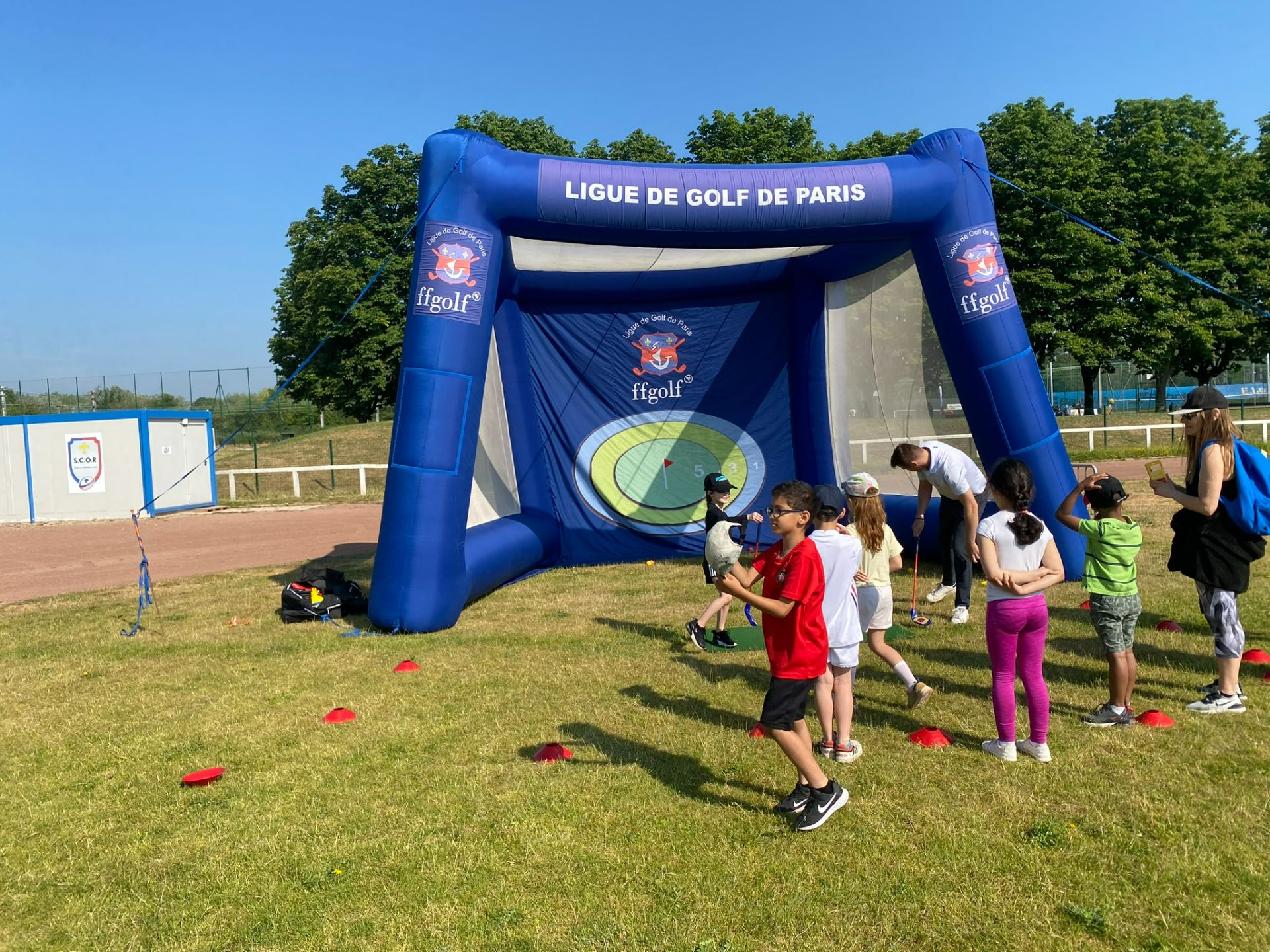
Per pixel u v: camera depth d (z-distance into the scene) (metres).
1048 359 32.62
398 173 36.56
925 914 3.18
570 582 10.01
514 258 10.20
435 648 7.14
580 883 3.47
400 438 7.89
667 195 8.05
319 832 3.99
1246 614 7.07
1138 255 30.95
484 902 3.37
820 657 3.82
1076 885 3.35
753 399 11.71
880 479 11.09
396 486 7.84
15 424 19.77
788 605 3.75
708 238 8.34
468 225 7.94
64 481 19.61
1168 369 38.19
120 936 3.25
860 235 8.57
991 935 3.05
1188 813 3.86
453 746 4.97
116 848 3.92
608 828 3.92
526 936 3.13
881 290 10.58
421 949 3.08
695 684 5.96
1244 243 32.28
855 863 3.54
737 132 33.16
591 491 11.54
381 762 4.77
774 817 3.97
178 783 4.61
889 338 10.64
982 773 4.35
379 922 3.26
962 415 9.89
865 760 4.55
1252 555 4.98
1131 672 4.87
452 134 8.08
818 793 3.85
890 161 8.58
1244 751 4.51
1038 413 8.54
